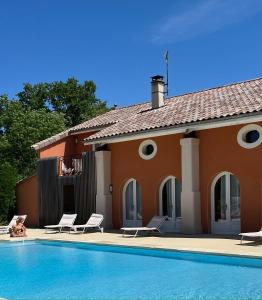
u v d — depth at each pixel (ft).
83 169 74.95
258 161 53.21
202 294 30.09
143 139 66.23
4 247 55.93
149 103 88.53
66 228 75.10
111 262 43.42
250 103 56.13
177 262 42.24
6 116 144.15
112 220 70.59
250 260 38.27
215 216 58.34
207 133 58.44
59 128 138.62
